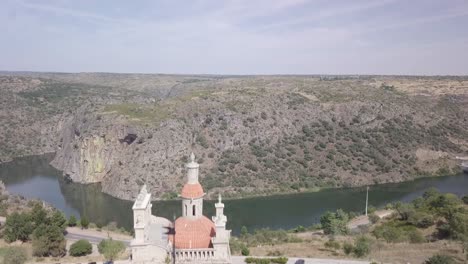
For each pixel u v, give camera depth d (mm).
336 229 136375
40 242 106500
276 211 196375
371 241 110562
